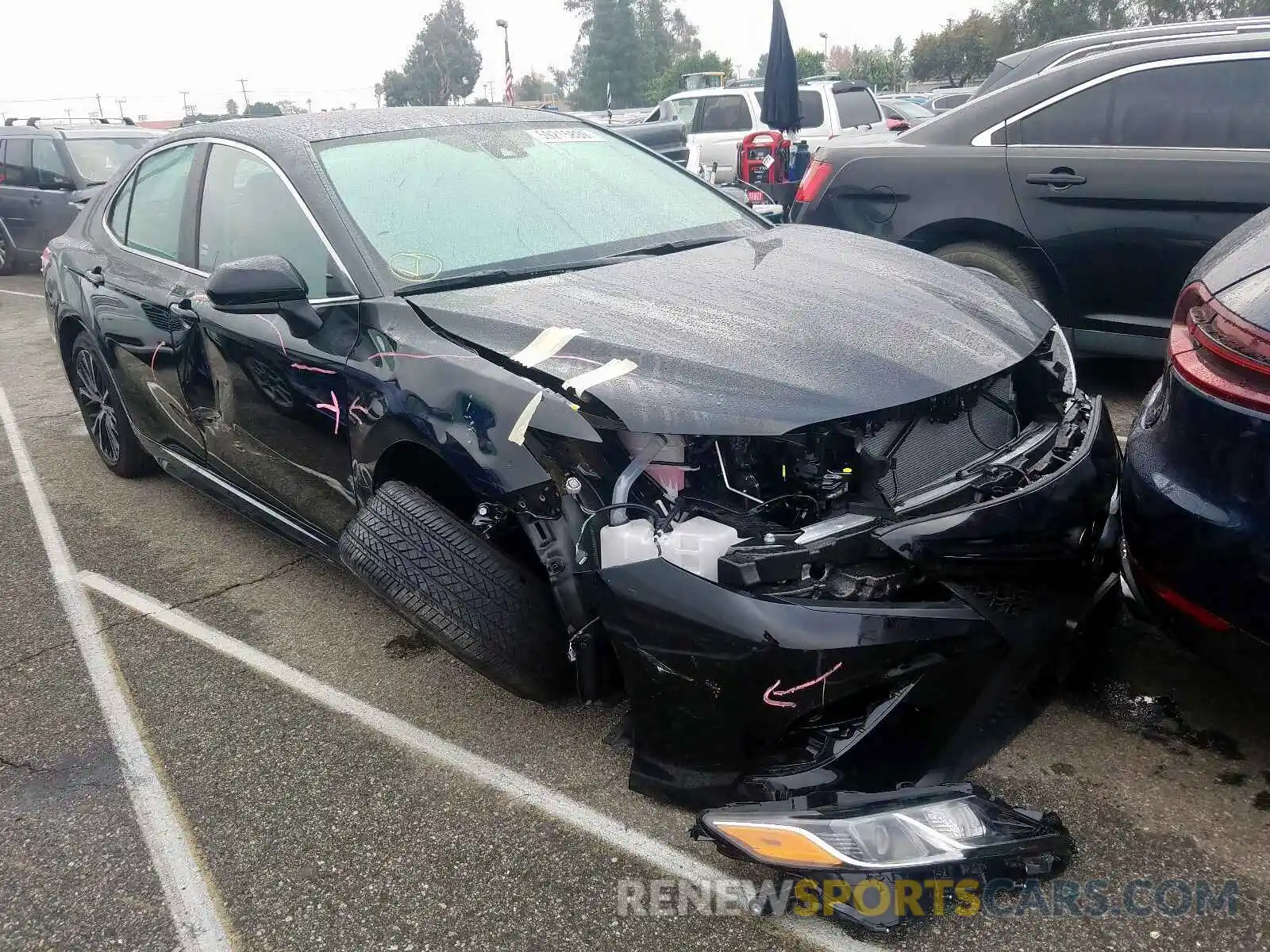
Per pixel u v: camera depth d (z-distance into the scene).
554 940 2.06
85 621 3.57
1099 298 4.61
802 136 12.66
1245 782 2.34
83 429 5.93
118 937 2.17
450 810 2.46
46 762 2.78
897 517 2.16
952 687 2.10
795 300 2.67
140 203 4.16
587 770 2.56
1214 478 2.11
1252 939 1.93
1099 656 2.76
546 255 3.09
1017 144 4.70
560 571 2.29
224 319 3.31
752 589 2.04
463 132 3.53
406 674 3.08
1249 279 2.13
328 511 3.14
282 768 2.68
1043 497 2.23
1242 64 4.18
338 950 2.09
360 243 2.94
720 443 2.23
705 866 2.21
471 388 2.44
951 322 2.59
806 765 2.08
